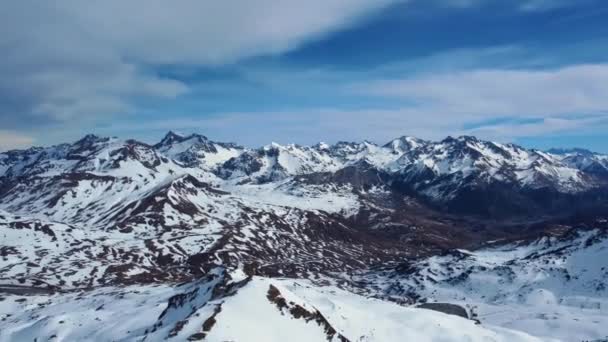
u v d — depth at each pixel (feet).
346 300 615.98
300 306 388.98
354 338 447.42
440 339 488.02
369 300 625.00
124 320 519.19
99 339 477.77
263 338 342.85
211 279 481.46
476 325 558.56
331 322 467.11
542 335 597.52
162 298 637.71
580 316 652.48
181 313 432.66
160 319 456.86
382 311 565.53
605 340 551.18
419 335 490.08
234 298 375.66
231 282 424.87
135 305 614.75
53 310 650.02
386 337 469.16
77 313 590.14
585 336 575.79
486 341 496.64
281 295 391.86
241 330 339.57
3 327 596.70
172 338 328.70
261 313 367.86
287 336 356.18
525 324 640.99
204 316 351.67
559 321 632.38
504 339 512.22
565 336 584.40
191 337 322.75
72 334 520.42
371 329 478.59
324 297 548.31
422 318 541.75
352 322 482.28
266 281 406.00
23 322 603.67
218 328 335.67
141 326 486.79
